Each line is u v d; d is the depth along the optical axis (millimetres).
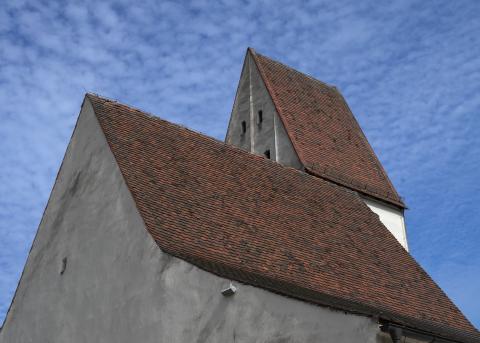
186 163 18422
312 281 16172
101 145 17625
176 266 13766
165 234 14703
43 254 18688
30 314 18328
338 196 21984
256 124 29688
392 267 19328
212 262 14375
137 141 18094
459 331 18047
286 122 28203
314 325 13344
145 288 14102
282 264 16156
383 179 29047
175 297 13516
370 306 16422
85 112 18969
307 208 19859
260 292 13328
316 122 29578
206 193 17453
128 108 19469
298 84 31406
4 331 19312
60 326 16750
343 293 16422
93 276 16000
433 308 18516
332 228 19453
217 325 13070
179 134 19766
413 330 15055
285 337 13109
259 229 17156
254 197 18719
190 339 13141
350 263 18078
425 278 19859
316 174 26422
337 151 28625
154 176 16859
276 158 27797
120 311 14609
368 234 20469
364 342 13594
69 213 18062
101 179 17062
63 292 17078
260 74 30453
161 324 13383
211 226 16078
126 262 14945
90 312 15672
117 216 15852
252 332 13008
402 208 28547
